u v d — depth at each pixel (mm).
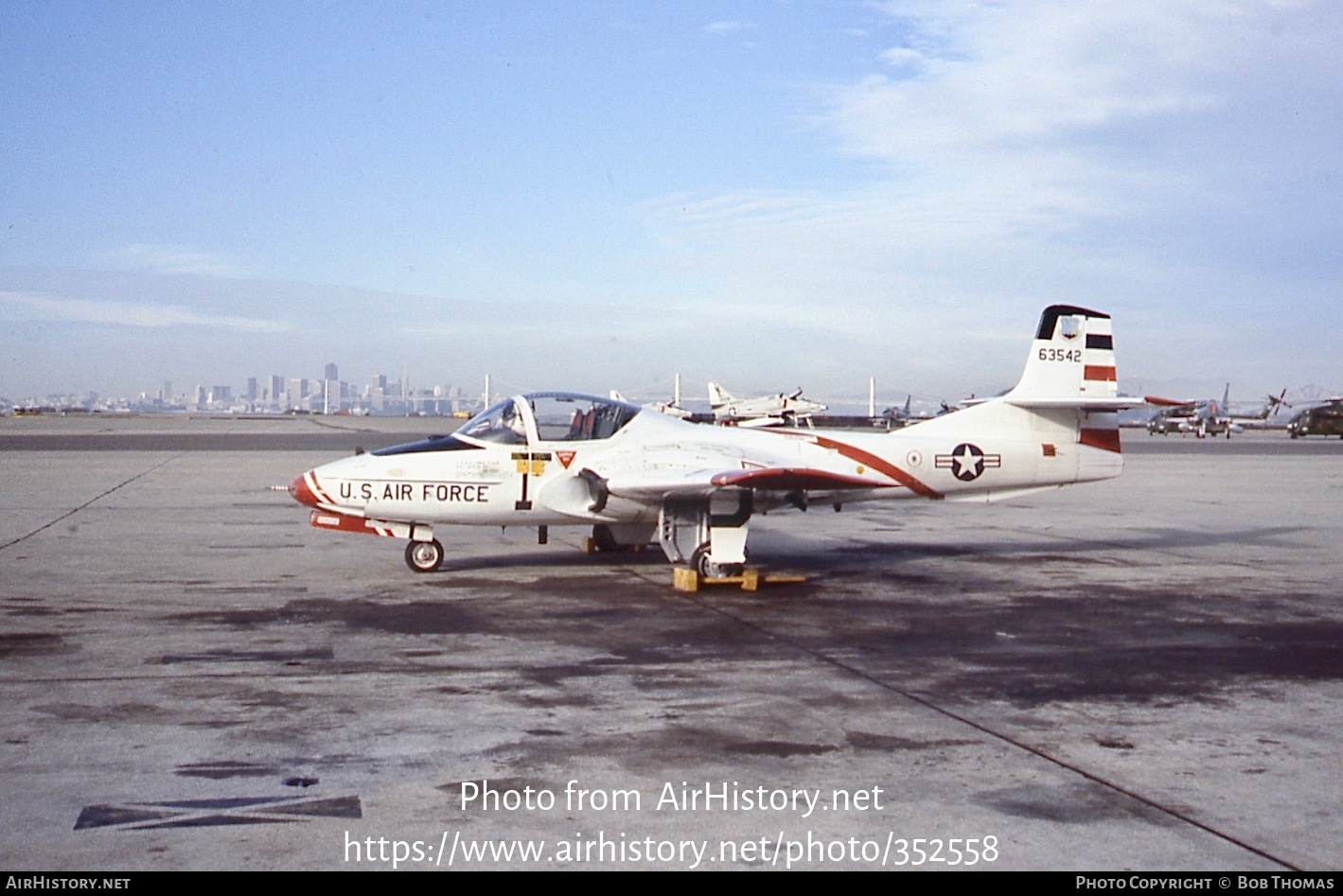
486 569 14414
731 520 13086
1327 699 7953
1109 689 8227
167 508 21750
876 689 8141
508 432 13648
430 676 8375
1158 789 5938
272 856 4926
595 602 11945
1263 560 16016
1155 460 46156
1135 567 15227
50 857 4863
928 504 25516
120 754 6332
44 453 42406
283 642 9539
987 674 8688
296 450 45219
